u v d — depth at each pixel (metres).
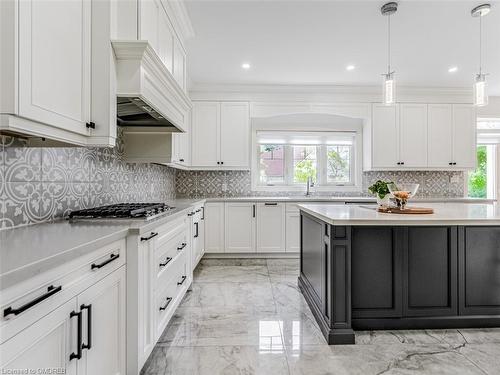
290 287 3.01
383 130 4.45
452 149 4.50
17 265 0.76
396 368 1.66
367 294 2.08
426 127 4.48
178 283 2.27
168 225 1.96
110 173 2.32
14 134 1.30
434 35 2.84
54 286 0.90
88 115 1.37
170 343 1.92
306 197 4.47
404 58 3.39
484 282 2.12
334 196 4.82
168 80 1.93
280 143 4.86
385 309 2.08
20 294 0.77
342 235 1.94
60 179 1.68
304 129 4.80
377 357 1.76
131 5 1.64
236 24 2.66
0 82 0.92
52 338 0.90
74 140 1.30
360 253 2.07
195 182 4.69
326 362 1.71
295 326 2.16
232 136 4.37
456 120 4.50
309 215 2.61
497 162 4.95
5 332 0.72
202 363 1.70
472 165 4.50
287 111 4.38
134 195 2.84
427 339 1.97
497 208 2.58
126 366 1.43
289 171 4.88
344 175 4.93
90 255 1.11
